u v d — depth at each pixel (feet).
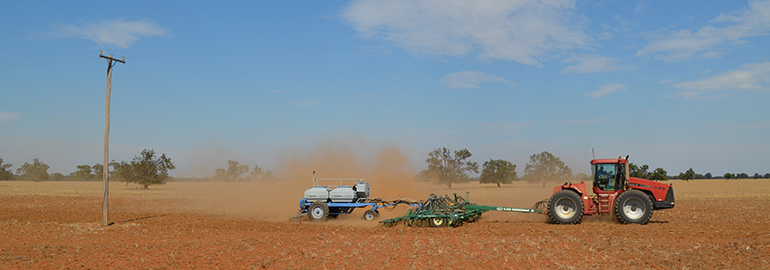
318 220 80.74
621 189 73.61
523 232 64.49
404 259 46.70
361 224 77.15
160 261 47.47
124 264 46.14
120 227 74.33
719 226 69.82
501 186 284.41
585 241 55.72
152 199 151.33
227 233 66.95
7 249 54.49
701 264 43.47
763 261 44.29
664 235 60.85
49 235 65.77
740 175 572.92
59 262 47.24
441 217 70.54
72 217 91.81
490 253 48.96
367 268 43.21
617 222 74.49
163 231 69.56
